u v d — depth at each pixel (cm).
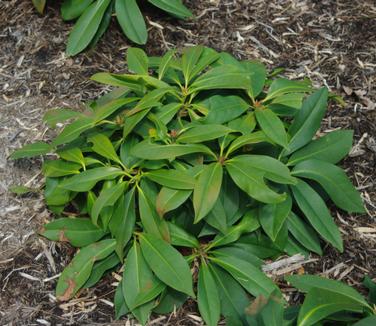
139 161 98
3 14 131
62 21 129
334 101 119
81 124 100
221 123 100
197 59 107
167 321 97
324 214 98
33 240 105
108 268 100
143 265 96
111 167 98
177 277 92
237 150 102
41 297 100
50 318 98
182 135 96
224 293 95
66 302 100
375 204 107
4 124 117
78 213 107
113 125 103
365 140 114
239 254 99
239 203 100
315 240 100
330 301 89
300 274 101
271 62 124
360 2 131
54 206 104
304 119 102
